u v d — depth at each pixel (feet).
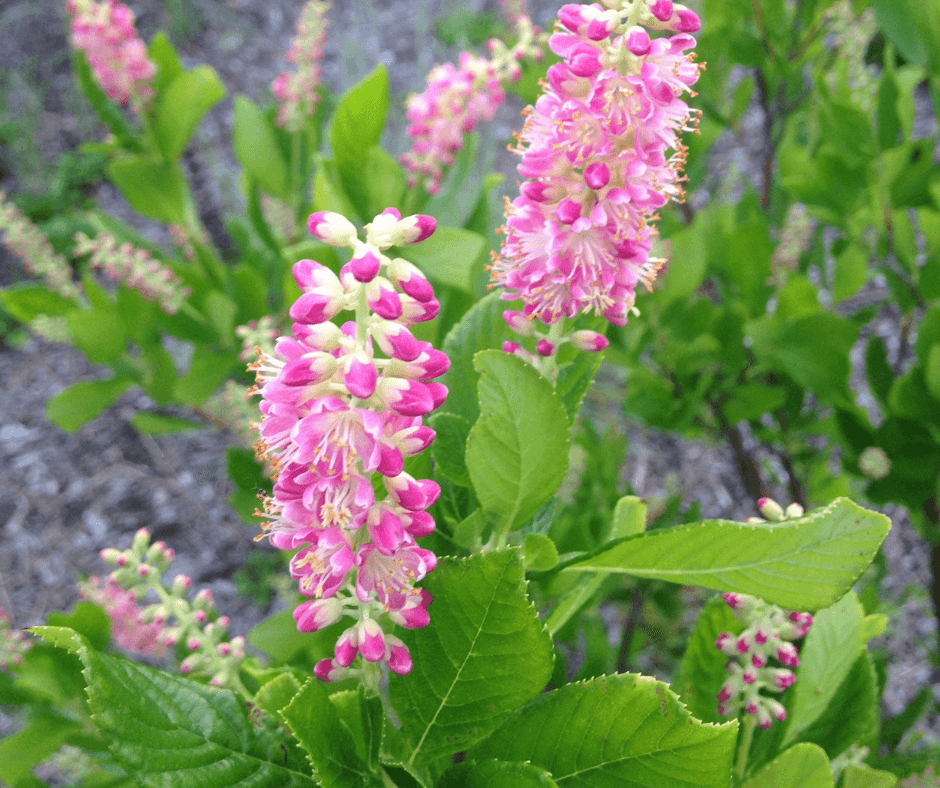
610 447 1.97
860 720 0.99
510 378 0.61
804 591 0.59
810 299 1.50
